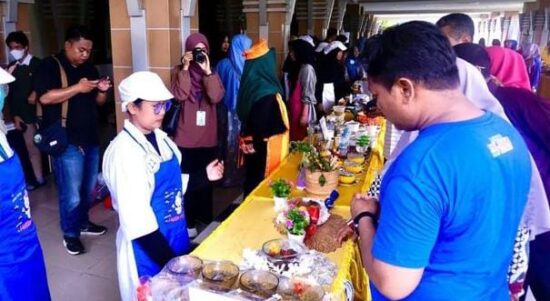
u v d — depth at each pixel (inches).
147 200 61.9
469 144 31.7
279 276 53.1
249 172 113.0
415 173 31.5
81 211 121.3
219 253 61.6
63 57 108.6
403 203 31.5
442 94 33.2
